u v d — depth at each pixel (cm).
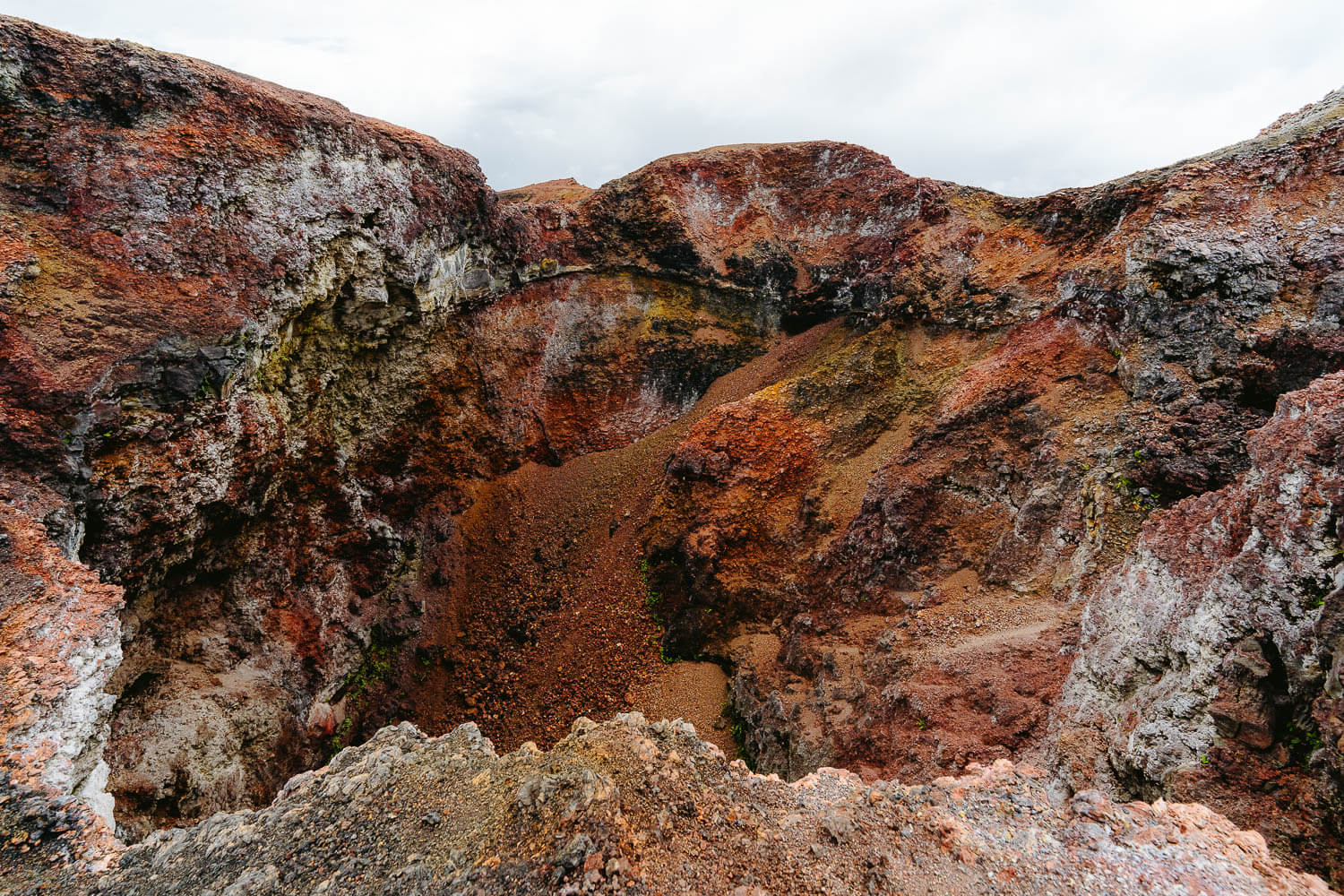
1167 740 861
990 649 1359
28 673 913
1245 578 858
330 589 1941
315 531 1895
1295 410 930
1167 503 1383
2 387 1180
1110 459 1500
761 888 653
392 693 2056
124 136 1449
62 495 1189
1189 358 1538
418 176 2005
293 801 810
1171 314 1577
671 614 2088
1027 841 702
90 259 1359
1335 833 693
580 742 858
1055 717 1133
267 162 1614
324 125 1750
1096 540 1412
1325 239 1502
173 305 1406
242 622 1653
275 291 1600
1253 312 1493
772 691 1748
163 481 1343
